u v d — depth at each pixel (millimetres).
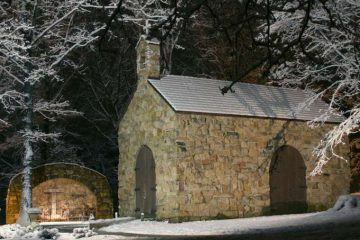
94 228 21906
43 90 32812
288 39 26531
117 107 34875
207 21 32031
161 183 22750
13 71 27859
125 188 25547
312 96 25641
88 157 37219
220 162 22891
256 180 23703
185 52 34625
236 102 24422
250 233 16250
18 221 24234
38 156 33500
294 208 24625
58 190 26297
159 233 18453
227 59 32156
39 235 19547
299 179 25094
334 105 29547
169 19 7980
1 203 35500
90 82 34500
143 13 28156
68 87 35562
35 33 27281
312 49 25797
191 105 22797
